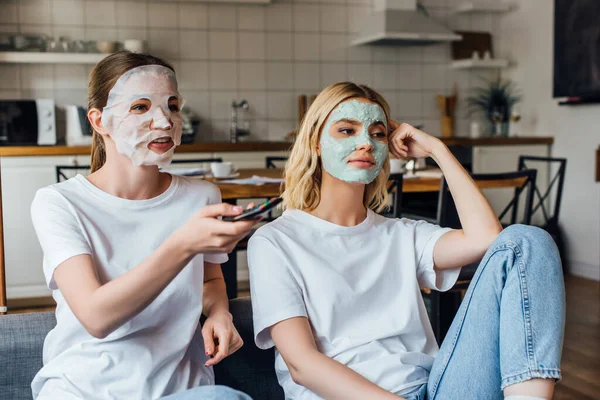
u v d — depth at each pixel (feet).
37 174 13.01
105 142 4.25
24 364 4.59
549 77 16.17
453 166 4.90
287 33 16.60
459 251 4.71
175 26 15.83
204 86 16.16
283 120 16.76
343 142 4.61
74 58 14.42
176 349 4.15
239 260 14.48
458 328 4.17
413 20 16.02
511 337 3.84
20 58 14.11
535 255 3.94
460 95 17.92
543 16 16.31
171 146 4.26
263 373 4.97
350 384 3.98
